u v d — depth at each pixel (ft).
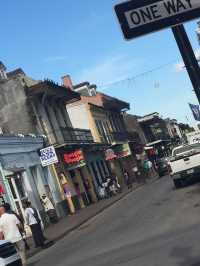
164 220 52.85
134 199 101.96
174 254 32.63
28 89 120.67
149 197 92.99
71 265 40.73
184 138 364.58
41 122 123.54
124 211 79.92
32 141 108.47
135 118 282.97
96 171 154.61
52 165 116.37
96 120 179.73
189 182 102.53
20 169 96.78
